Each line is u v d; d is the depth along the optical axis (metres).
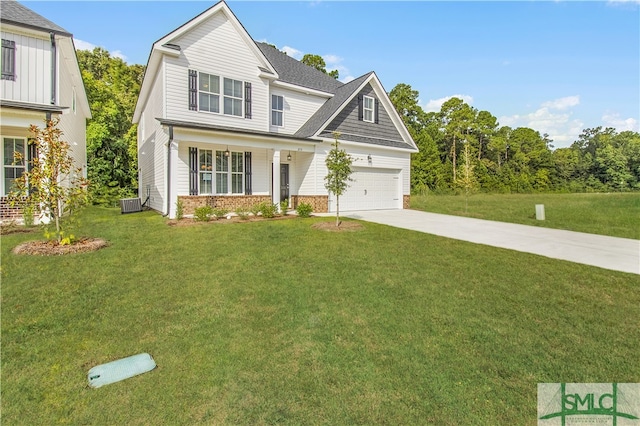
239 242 7.32
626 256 6.97
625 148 48.69
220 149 12.71
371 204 15.34
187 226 9.07
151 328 3.52
